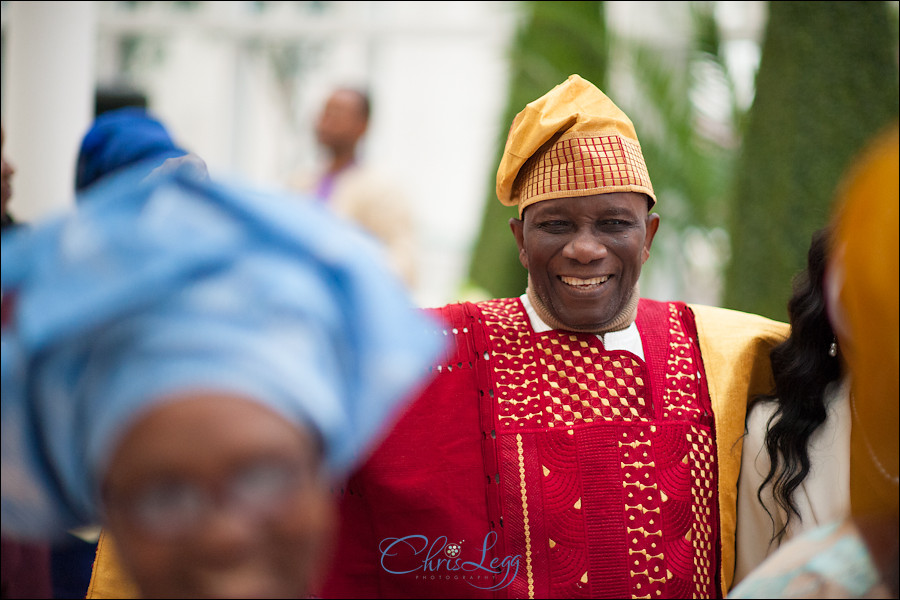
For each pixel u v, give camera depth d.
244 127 8.28
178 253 0.51
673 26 4.91
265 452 0.51
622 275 1.60
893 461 0.90
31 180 3.47
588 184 1.55
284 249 0.55
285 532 0.54
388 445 1.56
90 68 3.59
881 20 3.51
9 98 3.49
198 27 7.92
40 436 0.56
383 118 8.23
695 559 1.57
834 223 1.55
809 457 1.60
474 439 1.58
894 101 3.49
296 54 8.22
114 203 0.54
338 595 1.56
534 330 1.66
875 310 0.82
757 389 1.74
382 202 3.75
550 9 4.95
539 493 1.55
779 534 1.62
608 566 1.53
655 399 1.62
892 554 0.93
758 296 3.58
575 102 1.61
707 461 1.62
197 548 0.53
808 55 3.52
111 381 0.51
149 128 1.99
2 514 0.60
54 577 1.90
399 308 0.59
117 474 0.52
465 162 8.27
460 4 7.68
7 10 3.44
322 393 0.53
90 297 0.50
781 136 3.56
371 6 7.76
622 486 1.56
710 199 4.68
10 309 0.54
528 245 1.62
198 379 0.50
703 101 4.78
